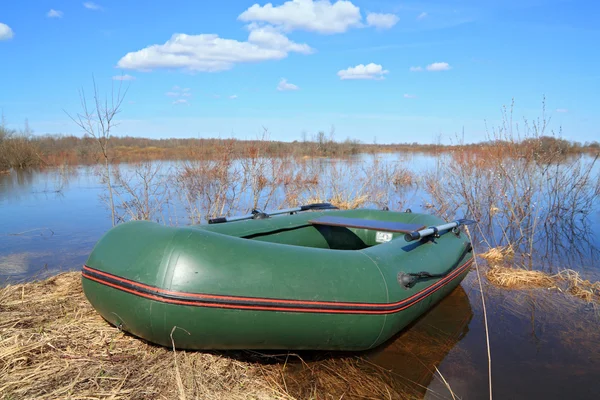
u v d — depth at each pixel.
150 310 2.56
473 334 3.88
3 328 3.05
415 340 3.70
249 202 9.55
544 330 3.99
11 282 4.96
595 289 5.05
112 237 2.95
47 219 9.02
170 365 2.77
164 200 9.95
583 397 2.95
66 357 2.75
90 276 2.85
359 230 5.25
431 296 3.70
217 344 2.72
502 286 5.19
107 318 2.87
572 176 9.98
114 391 2.44
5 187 14.46
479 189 9.93
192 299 2.53
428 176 12.97
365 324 2.96
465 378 3.15
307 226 4.75
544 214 9.58
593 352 3.59
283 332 2.73
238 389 2.68
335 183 10.93
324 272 2.91
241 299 2.60
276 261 2.80
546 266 6.16
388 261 3.36
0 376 2.48
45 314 3.38
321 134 18.81
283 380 2.88
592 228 8.58
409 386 3.00
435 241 4.23
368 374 3.10
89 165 21.30
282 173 10.16
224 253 2.70
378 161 15.74
